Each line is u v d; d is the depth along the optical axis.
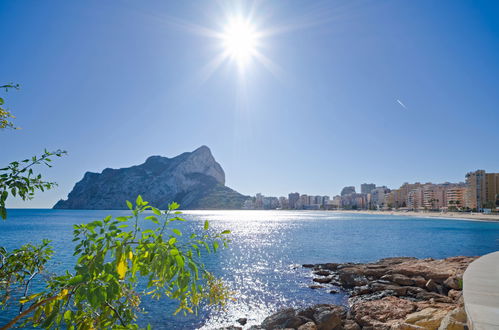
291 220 164.12
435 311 12.10
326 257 42.62
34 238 67.38
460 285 17.25
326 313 14.94
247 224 127.56
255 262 38.28
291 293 23.94
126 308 4.10
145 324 17.34
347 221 152.38
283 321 15.59
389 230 94.38
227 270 33.28
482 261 17.11
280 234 80.44
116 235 3.30
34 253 4.62
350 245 56.44
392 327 11.73
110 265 3.22
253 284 26.98
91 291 3.07
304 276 29.69
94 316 3.84
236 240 65.06
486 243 59.75
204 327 17.33
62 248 47.50
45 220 157.00
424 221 149.88
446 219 169.62
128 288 4.22
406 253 46.66
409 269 23.30
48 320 3.42
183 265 3.24
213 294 4.11
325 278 27.30
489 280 12.51
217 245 3.74
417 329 10.86
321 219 175.75
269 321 15.83
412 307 14.53
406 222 141.75
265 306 21.06
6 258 4.46
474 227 107.94
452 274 19.81
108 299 3.30
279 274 30.98
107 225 3.42
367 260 40.31
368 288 21.94
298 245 56.53
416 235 77.44
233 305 21.00
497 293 10.52
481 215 174.75
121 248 3.17
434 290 19.02
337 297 22.45
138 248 3.34
